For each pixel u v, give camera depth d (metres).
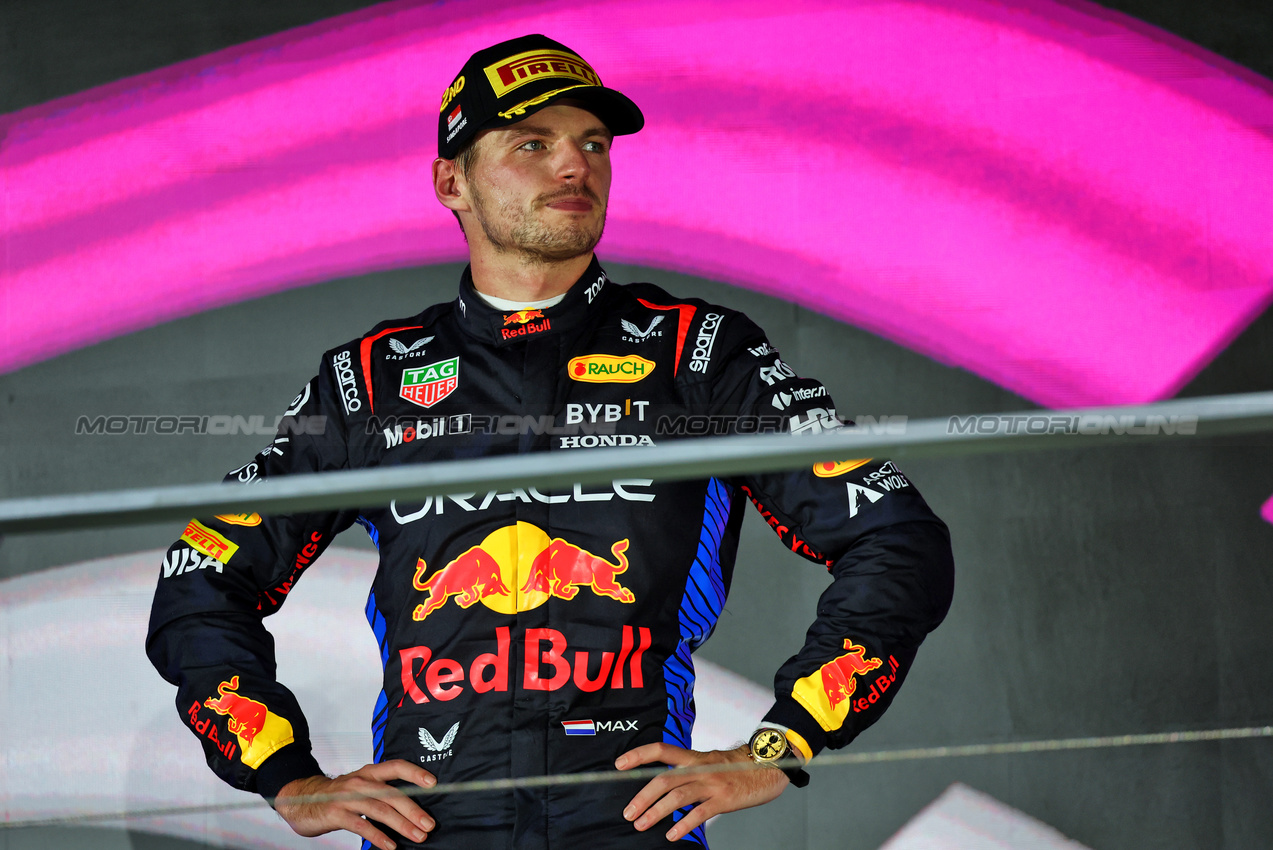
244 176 9.66
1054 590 9.05
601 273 5.64
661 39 9.62
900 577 4.92
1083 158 9.33
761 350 5.43
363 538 9.03
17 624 9.06
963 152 9.41
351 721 8.80
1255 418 2.63
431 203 9.60
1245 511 9.10
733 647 9.01
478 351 5.40
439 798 4.63
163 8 9.79
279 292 9.59
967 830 8.70
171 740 8.84
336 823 4.70
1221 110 9.30
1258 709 8.89
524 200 5.30
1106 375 9.22
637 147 9.57
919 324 9.35
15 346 9.60
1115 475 9.16
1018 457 9.18
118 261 9.64
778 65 9.56
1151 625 9.01
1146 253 9.25
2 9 9.84
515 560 4.78
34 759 8.83
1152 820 8.72
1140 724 8.88
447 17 9.66
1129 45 9.38
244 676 5.17
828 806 8.76
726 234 9.51
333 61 9.67
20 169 9.71
